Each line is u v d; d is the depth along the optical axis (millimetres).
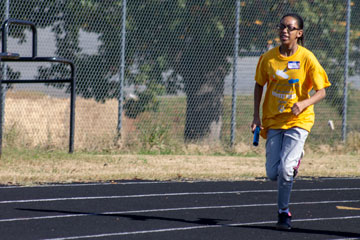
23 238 17500
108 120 41812
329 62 48156
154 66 43188
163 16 43312
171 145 42500
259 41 46125
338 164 38500
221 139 44719
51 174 30125
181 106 44125
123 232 18594
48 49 40906
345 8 48469
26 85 41562
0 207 22172
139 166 34188
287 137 19156
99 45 41719
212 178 31375
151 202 24188
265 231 19203
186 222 20391
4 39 32750
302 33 19188
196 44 44188
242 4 45625
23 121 40250
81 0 41219
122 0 41469
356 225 20594
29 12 40375
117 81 42000
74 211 21859
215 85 44781
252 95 45531
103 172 31516
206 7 44188
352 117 48875
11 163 32625
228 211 22703
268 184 30016
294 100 19078
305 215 22250
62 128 40844
